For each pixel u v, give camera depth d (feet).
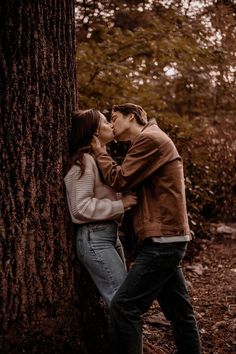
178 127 21.97
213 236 25.26
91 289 10.54
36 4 9.80
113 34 22.53
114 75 21.25
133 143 10.02
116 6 22.06
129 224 18.02
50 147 10.03
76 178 9.84
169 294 10.57
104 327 10.64
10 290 9.76
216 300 15.76
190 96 28.58
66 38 10.38
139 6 22.40
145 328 13.23
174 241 9.58
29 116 9.82
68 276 10.18
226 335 12.87
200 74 25.80
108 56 22.09
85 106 20.48
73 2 10.66
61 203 10.12
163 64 23.38
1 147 9.71
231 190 27.09
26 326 9.78
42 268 9.93
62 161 10.19
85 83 21.31
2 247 9.75
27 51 9.76
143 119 10.60
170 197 9.64
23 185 9.81
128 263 17.78
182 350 10.54
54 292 10.04
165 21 22.66
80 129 10.13
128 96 21.91
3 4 9.58
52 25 10.07
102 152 10.05
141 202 9.85
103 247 9.89
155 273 9.57
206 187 24.26
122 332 9.41
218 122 26.55
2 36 9.62
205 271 19.65
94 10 22.04
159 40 21.83
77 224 10.13
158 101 23.36
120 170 9.67
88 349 10.29
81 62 21.24
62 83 10.27
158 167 9.60
